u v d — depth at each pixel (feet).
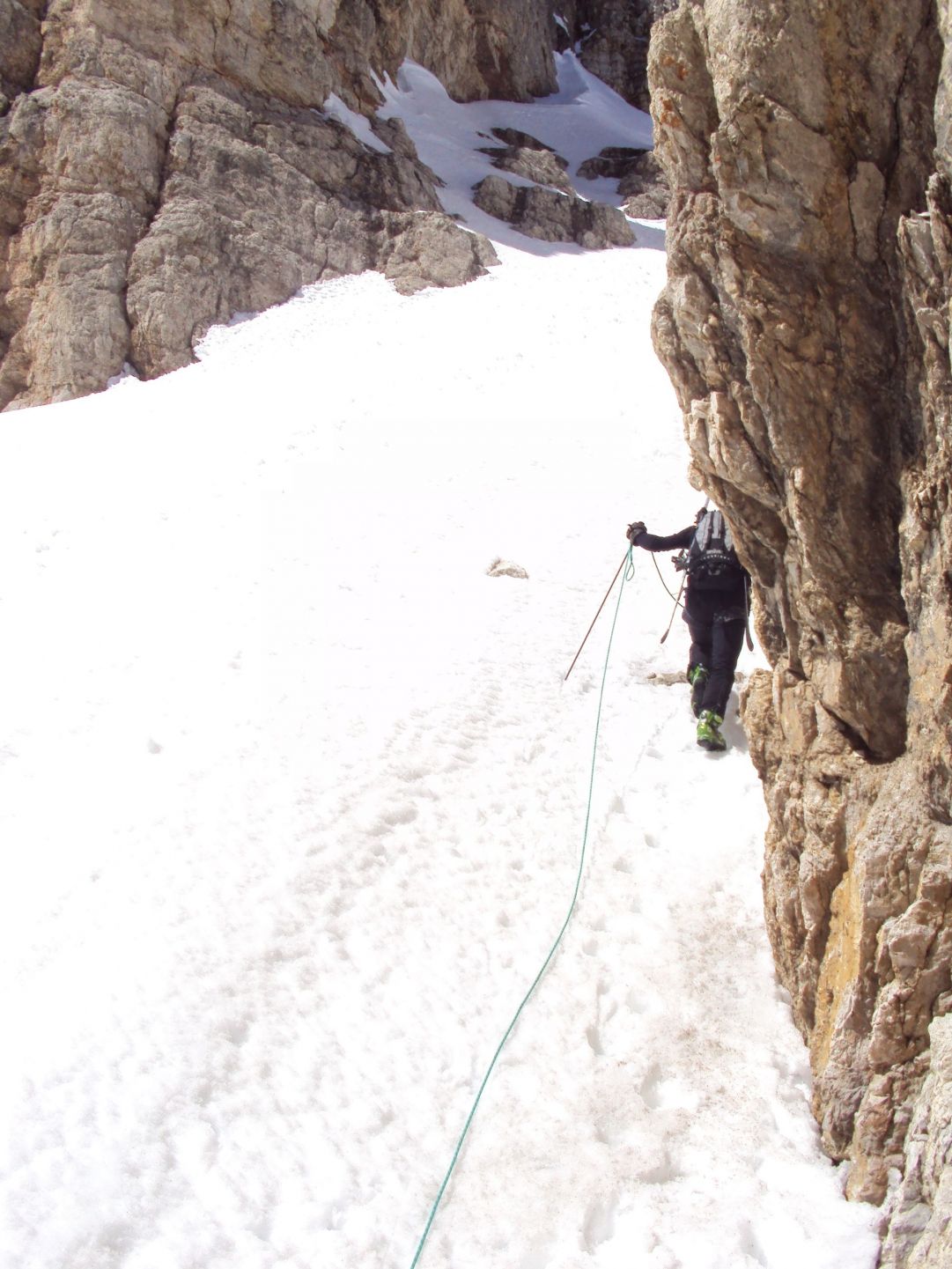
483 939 15.14
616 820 18.56
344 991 13.69
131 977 13.16
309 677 22.13
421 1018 13.51
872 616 11.91
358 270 80.07
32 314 69.26
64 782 18.02
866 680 12.01
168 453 47.70
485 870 16.63
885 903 11.26
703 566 21.24
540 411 54.29
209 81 79.56
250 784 17.65
